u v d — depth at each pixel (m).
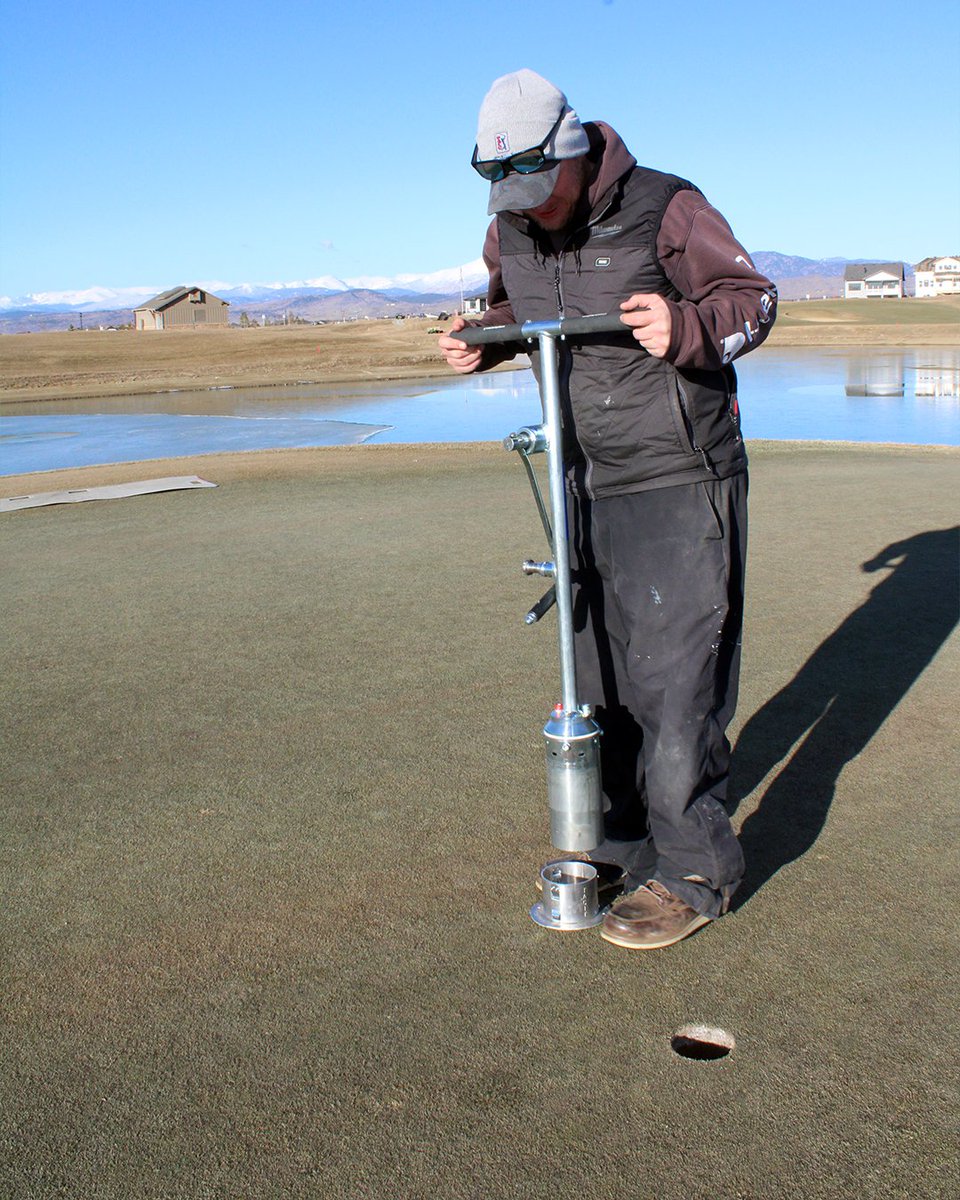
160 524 7.96
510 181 2.06
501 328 2.21
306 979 2.23
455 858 2.72
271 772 3.32
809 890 2.50
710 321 2.01
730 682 2.37
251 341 70.06
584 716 2.29
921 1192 1.61
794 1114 1.78
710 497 2.23
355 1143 1.76
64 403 32.09
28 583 6.13
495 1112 1.81
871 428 16.50
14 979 2.27
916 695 3.78
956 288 178.00
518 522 7.35
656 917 2.27
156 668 4.42
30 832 2.98
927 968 2.17
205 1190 1.67
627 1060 1.93
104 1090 1.91
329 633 4.81
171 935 2.42
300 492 9.28
